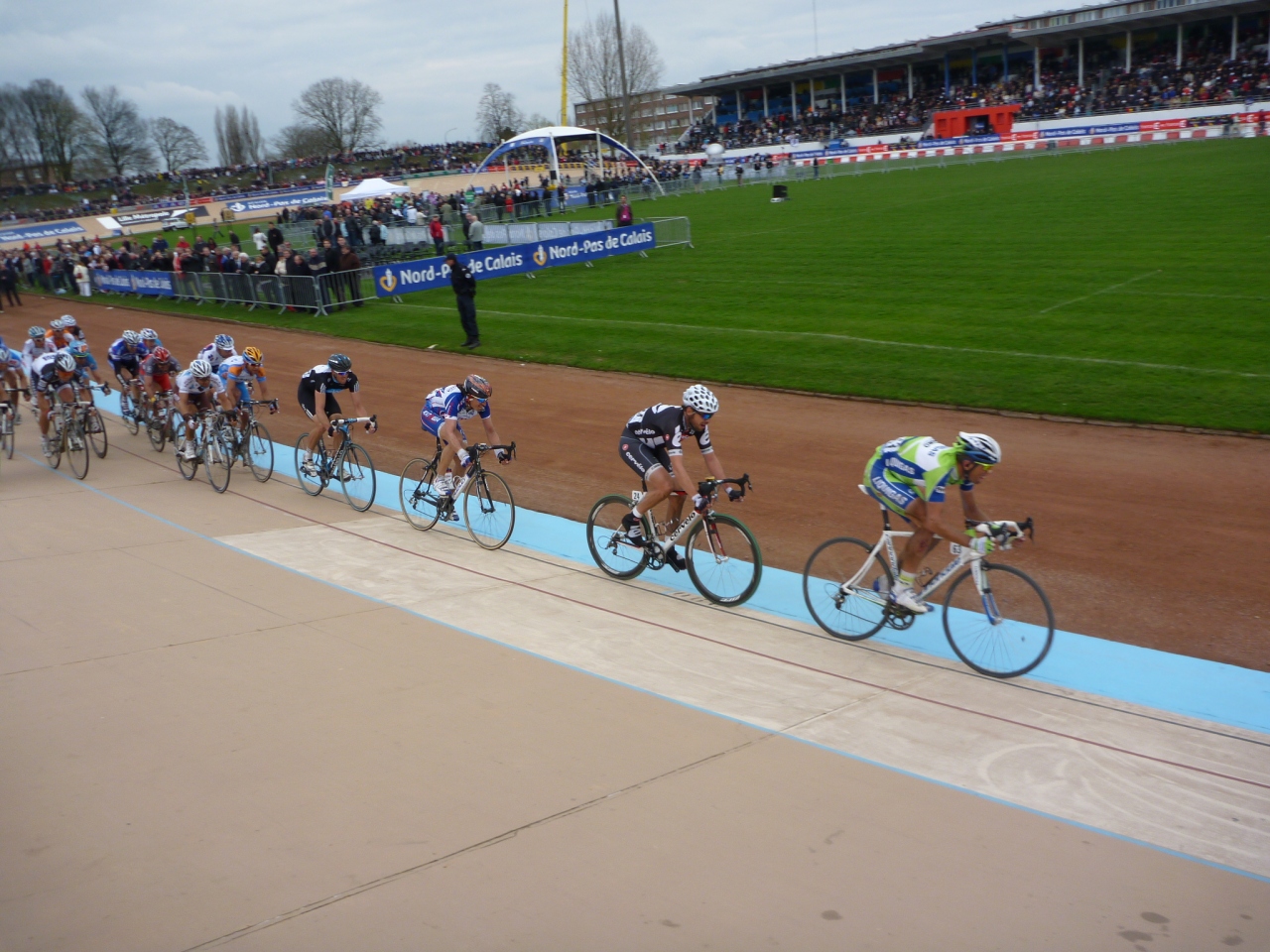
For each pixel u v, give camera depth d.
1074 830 3.71
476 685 5.09
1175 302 13.99
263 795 3.88
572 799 3.89
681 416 5.98
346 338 17.55
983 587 5.14
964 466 4.96
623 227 24.09
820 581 5.90
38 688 5.02
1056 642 5.62
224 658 5.45
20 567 7.25
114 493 9.72
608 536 6.98
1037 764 4.25
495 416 11.64
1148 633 5.65
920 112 59.94
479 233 26.22
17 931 3.01
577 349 14.79
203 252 24.78
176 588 6.76
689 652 5.64
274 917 3.09
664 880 3.33
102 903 3.16
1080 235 20.89
